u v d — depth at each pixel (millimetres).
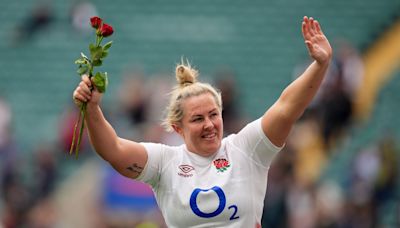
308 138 55781
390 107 65625
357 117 60656
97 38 18828
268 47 74562
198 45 74500
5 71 72375
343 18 76812
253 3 77562
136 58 73000
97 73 18609
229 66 73000
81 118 19578
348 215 44844
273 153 19281
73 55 73125
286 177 42969
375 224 45906
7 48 73750
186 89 19391
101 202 41875
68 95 70312
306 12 77000
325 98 56312
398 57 71062
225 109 45312
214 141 19219
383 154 49312
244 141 19359
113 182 38594
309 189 44031
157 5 77250
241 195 19000
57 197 49125
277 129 19031
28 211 47281
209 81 66250
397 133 63281
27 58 73000
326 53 18688
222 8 77312
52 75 71938
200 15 76562
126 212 38375
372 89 67562
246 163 19250
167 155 19484
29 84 71438
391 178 49219
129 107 49312
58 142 55469
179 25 75688
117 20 75875
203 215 18891
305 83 18797
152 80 61312
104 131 18969
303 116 56406
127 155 19219
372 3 77500
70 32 74625
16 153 54656
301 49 74312
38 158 50594
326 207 44312
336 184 55031
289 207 42375
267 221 41906
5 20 76062
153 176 19453
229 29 75688
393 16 76562
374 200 46969
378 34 75000
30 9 76812
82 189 48500
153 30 75312
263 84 71375
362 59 72000
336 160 56719
